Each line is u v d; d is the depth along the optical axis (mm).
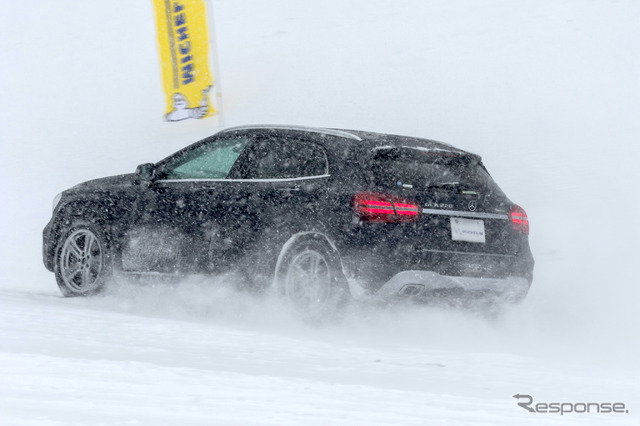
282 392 10039
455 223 19531
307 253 19359
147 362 11938
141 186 22109
